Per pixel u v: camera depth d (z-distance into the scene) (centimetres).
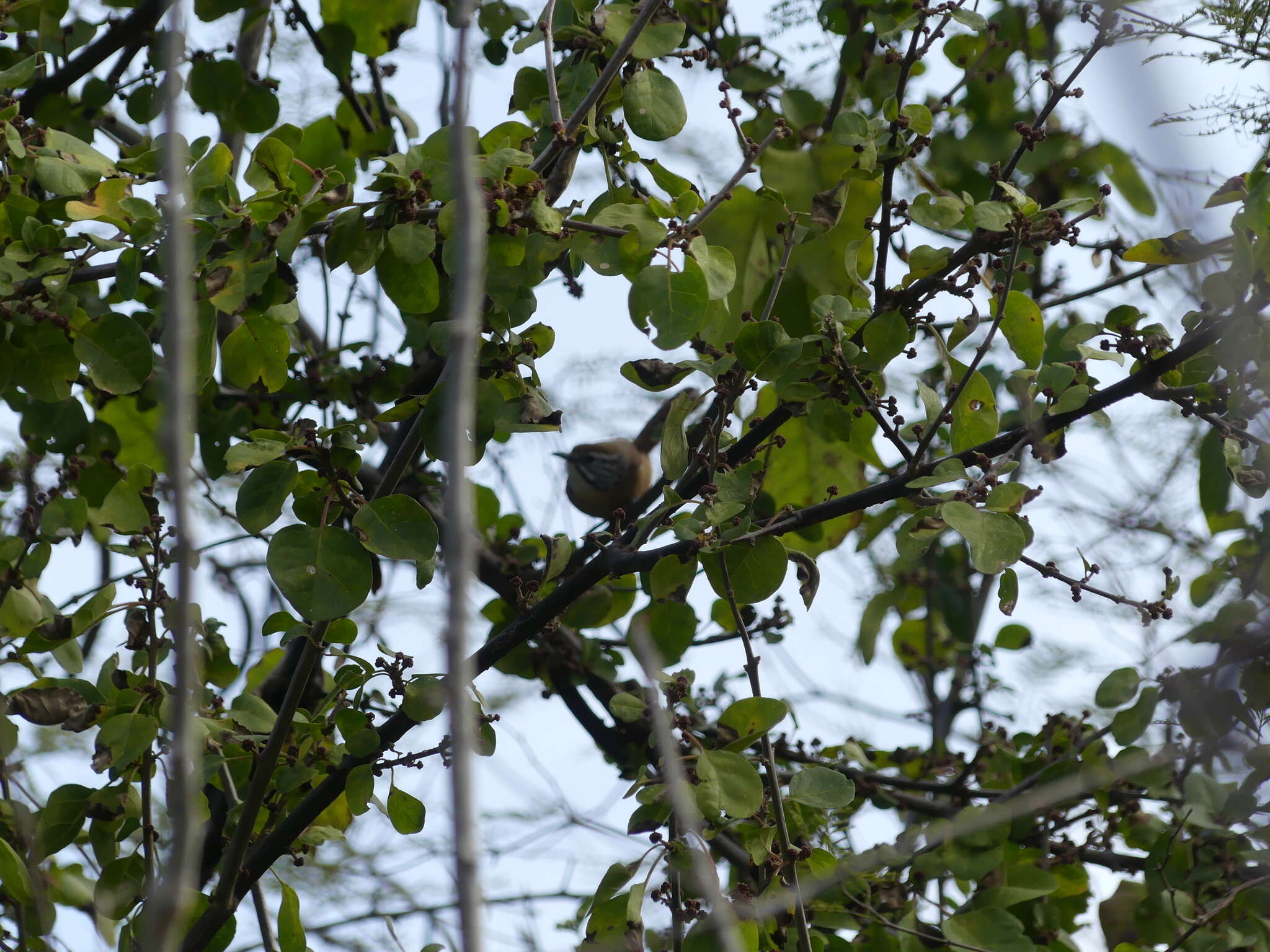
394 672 605
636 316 561
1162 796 782
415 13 890
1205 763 716
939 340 636
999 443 605
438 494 906
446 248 532
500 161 544
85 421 757
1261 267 561
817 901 696
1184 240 573
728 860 778
